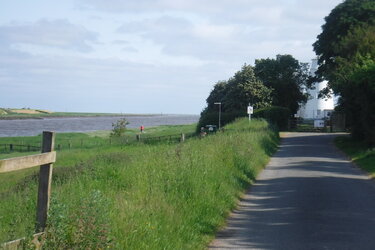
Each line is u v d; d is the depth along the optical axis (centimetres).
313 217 1201
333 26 4912
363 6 4738
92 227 637
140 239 773
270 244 955
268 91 6806
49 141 639
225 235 1029
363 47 3578
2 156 4416
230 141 2098
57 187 1018
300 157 2788
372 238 998
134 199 958
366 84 2966
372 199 1457
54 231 605
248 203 1401
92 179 1143
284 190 1628
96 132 9625
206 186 1239
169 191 1092
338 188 1666
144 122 18862
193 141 2144
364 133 3206
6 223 782
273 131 4003
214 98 7369
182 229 912
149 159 1341
